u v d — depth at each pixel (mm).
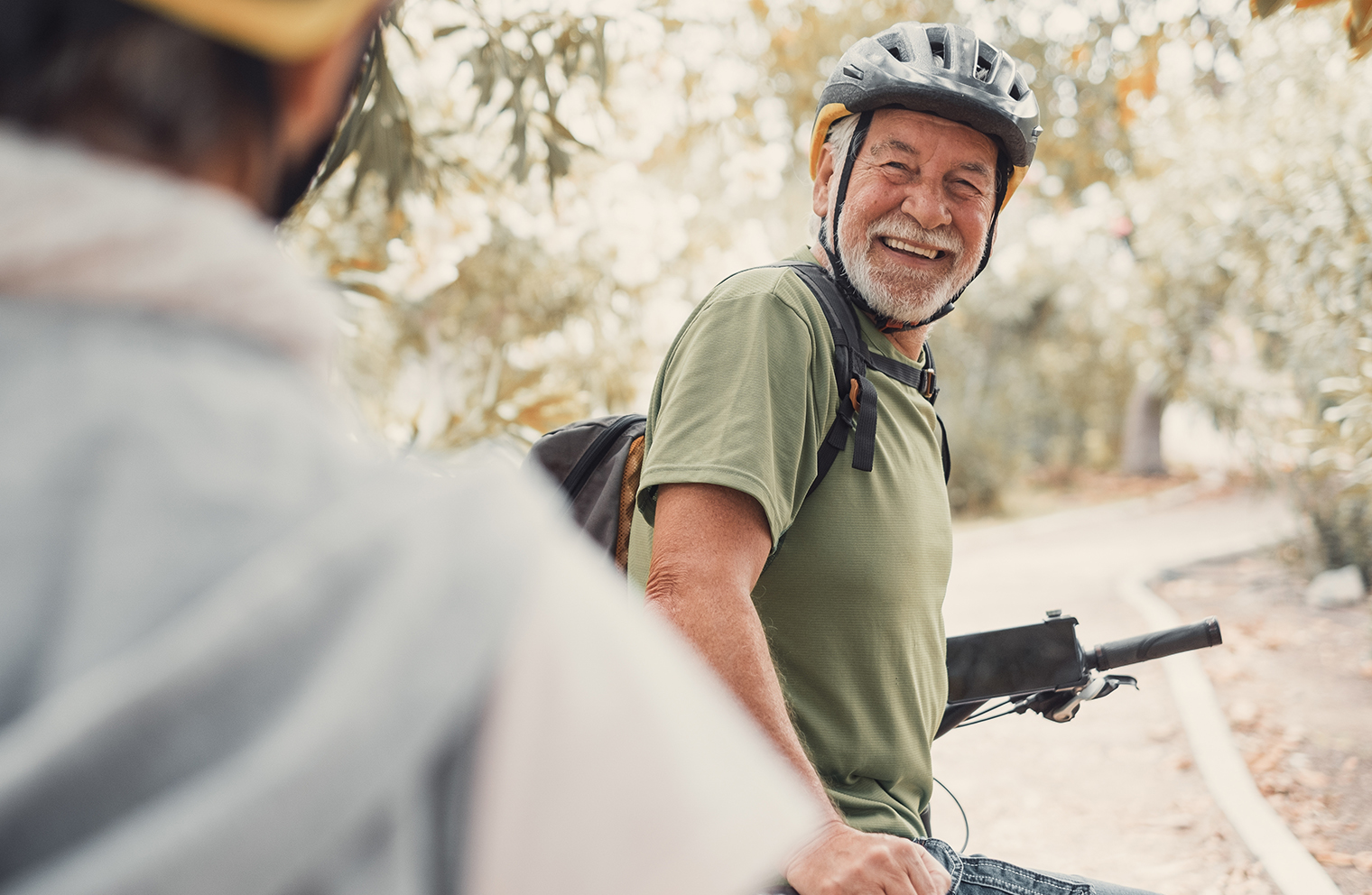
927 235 1850
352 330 3748
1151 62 5473
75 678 410
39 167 448
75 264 445
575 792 493
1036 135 2000
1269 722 4988
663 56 4941
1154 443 19469
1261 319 8906
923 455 1828
